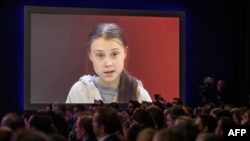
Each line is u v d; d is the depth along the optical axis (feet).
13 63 59.47
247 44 62.54
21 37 59.52
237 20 63.00
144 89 60.49
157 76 60.80
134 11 60.03
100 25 59.47
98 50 59.41
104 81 59.67
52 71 59.36
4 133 17.17
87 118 22.49
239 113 31.76
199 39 62.85
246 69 62.75
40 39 59.06
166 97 61.05
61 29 59.21
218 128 25.08
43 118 23.15
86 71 59.67
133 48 60.18
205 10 62.90
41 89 59.36
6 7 59.00
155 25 60.54
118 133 21.11
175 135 15.25
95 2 60.64
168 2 62.23
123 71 59.98
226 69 63.31
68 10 59.16
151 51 60.59
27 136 13.34
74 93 59.52
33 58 59.06
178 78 61.21
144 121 25.63
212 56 63.05
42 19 58.95
